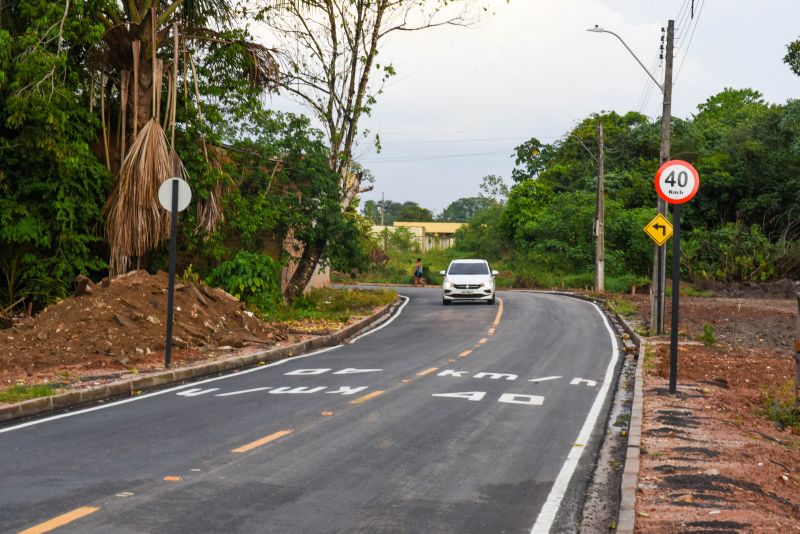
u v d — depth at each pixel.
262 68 26.36
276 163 27.28
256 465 8.11
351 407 11.61
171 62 24.62
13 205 20.75
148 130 21.98
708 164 53.19
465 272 34.34
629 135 63.56
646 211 53.38
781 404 11.86
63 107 21.02
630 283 46.19
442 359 17.61
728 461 8.28
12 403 10.91
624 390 13.80
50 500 6.75
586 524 6.52
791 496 7.22
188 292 19.88
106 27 22.67
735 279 44.66
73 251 21.77
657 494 7.02
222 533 5.95
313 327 23.34
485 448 9.12
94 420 10.59
